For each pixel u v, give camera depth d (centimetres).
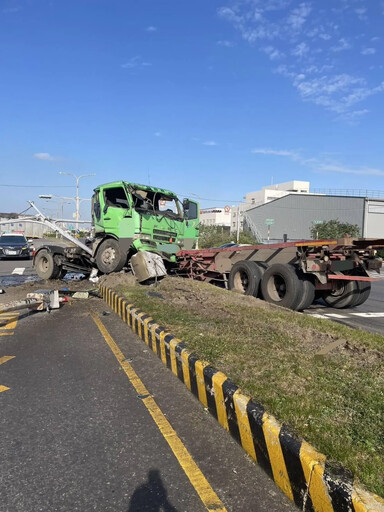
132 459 295
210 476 274
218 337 490
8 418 358
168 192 1162
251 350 437
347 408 299
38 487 264
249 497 252
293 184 9569
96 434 330
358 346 477
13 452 305
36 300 773
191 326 546
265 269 936
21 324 712
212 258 1095
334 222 5466
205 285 948
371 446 247
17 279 1466
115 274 1017
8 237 2548
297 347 456
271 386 337
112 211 1095
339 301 927
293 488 244
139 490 261
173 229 1159
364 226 6019
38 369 482
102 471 281
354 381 355
